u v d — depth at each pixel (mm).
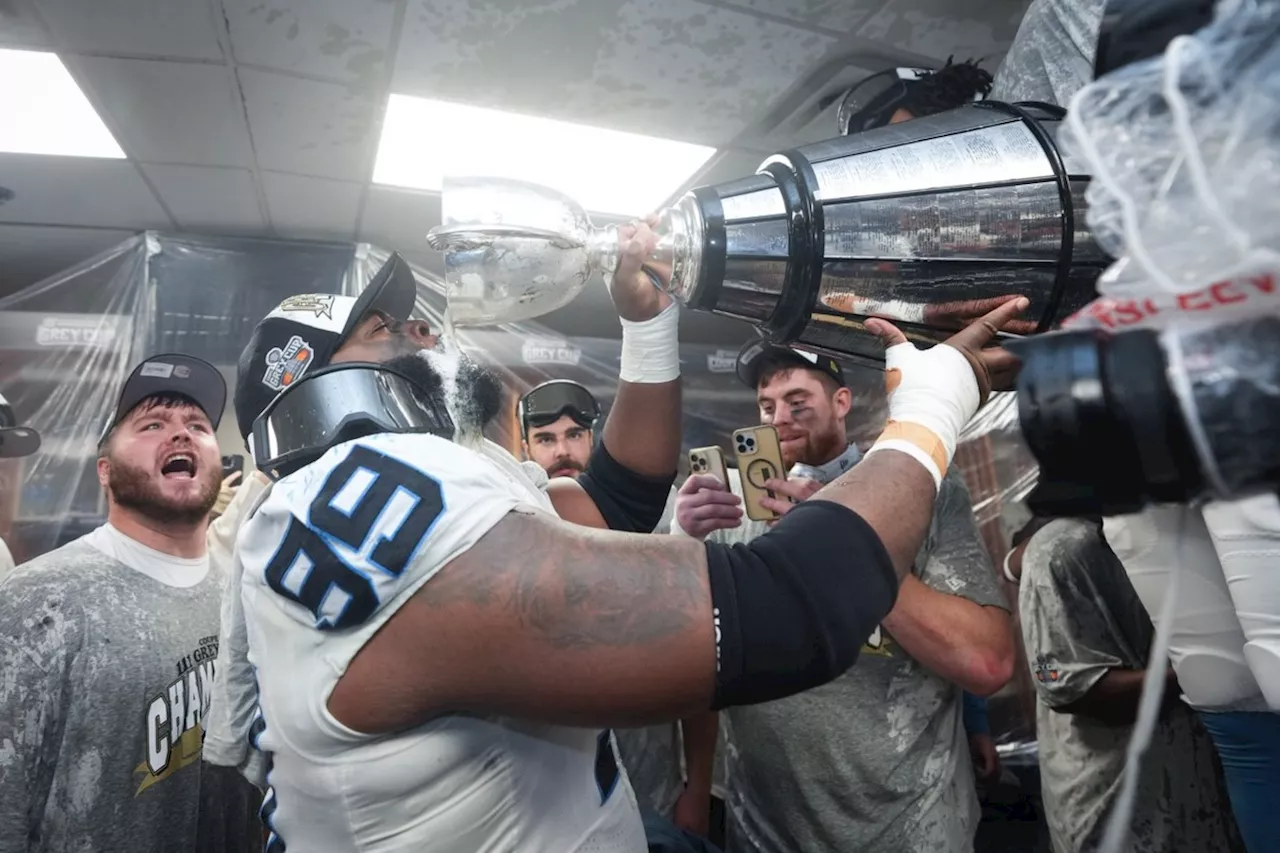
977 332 658
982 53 2066
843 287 673
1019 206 672
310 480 618
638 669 538
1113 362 421
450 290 745
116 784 1140
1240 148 351
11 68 2027
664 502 1066
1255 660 596
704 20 1918
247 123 2301
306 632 597
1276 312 377
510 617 545
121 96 2152
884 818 1178
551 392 2029
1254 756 725
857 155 703
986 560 1203
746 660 538
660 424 1015
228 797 1346
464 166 2574
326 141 2404
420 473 588
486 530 567
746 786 1321
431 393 834
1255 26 361
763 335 775
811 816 1217
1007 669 1113
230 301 3014
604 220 3051
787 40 2004
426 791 616
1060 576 1433
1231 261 353
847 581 552
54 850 1085
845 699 1210
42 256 3188
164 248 2963
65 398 2830
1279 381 378
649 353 985
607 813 743
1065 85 857
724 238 676
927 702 1210
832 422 1432
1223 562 606
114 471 1339
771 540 583
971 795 1267
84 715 1123
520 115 2312
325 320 819
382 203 2811
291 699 602
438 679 567
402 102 2225
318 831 637
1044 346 457
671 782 1637
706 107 2299
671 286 742
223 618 843
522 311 773
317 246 3084
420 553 557
